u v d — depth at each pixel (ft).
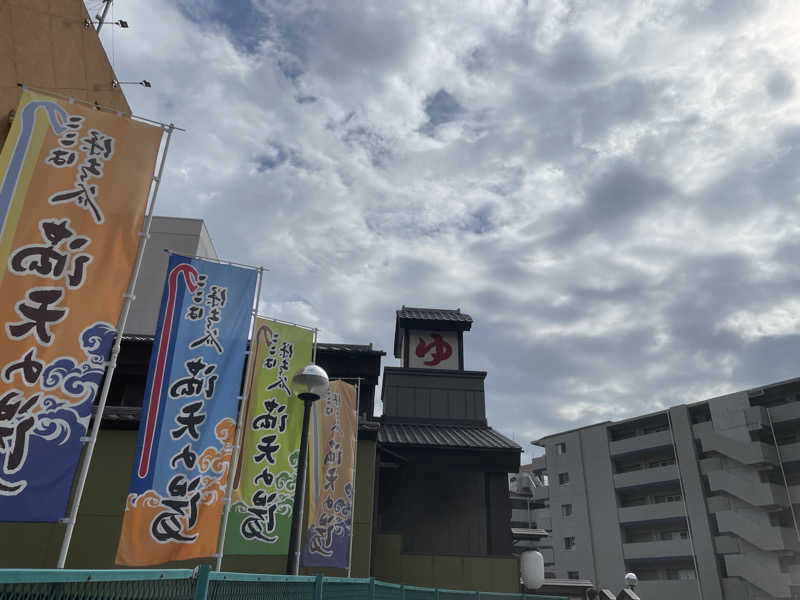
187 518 27.07
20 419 20.10
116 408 47.29
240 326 31.94
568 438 188.85
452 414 75.56
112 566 41.27
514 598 52.24
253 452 36.86
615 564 161.58
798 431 144.66
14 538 41.68
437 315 87.66
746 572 136.77
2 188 22.47
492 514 62.90
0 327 20.71
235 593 15.28
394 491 64.64
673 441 162.20
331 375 72.90
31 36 32.32
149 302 77.51
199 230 84.48
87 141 24.99
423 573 55.42
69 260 22.74
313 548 42.32
